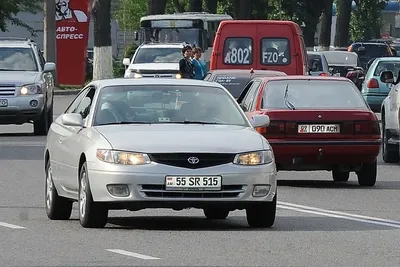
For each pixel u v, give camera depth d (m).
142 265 22.11
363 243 25.47
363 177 39.53
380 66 71.62
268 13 141.00
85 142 27.75
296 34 62.66
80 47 110.19
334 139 38.53
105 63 108.31
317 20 143.88
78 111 30.45
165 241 25.39
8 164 45.94
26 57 61.81
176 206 26.53
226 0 146.25
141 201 26.42
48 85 62.12
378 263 22.67
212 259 22.88
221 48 62.88
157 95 29.36
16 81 59.22
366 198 35.66
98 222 27.48
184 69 63.59
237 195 26.69
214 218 30.12
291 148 38.41
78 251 23.95
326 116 38.53
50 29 103.19
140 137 27.03
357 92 40.06
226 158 26.70
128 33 187.50
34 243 25.16
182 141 26.83
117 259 22.84
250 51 62.66
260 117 30.05
